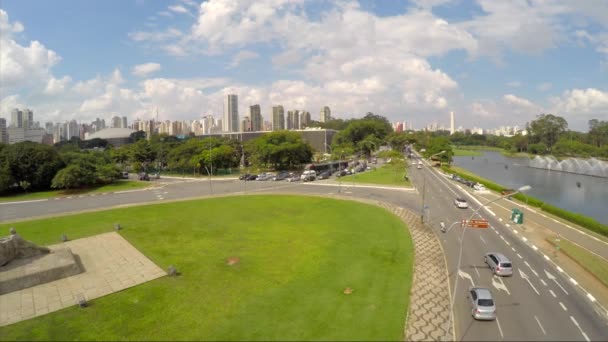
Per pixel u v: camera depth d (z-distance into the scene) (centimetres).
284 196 7169
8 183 7756
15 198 7550
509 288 3050
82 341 2331
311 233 4591
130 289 3038
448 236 4484
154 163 14138
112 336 2380
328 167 12225
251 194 7500
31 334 2406
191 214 5678
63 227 4950
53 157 8750
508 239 4394
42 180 8506
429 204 6381
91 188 8800
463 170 14012
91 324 2525
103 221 5244
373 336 2333
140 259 3697
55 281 3200
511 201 6938
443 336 2345
